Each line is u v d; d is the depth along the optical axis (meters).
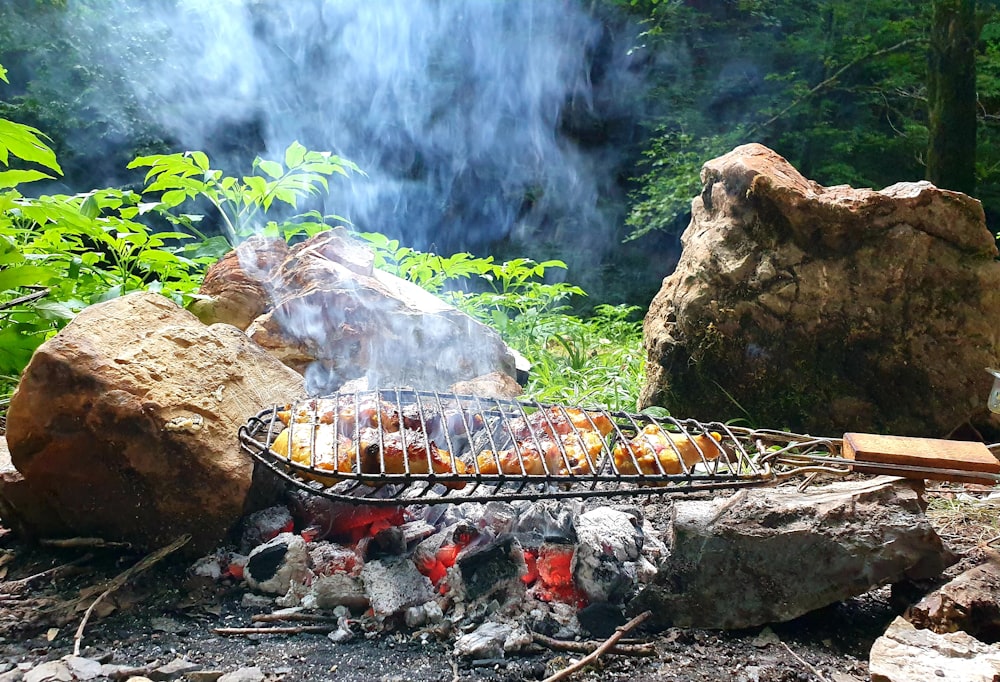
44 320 3.65
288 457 2.23
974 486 3.34
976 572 2.22
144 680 1.84
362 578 2.29
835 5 10.54
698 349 4.12
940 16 8.52
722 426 2.63
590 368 5.37
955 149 8.72
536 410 2.79
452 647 2.12
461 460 2.36
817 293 3.95
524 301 6.51
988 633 2.09
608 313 7.89
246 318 3.76
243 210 5.13
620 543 2.34
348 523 2.56
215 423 2.43
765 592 2.19
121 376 2.33
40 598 2.23
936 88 8.70
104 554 2.46
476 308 6.20
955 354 3.86
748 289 4.04
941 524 3.02
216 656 2.03
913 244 3.86
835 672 2.04
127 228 4.29
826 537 2.16
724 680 2.00
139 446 2.30
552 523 2.45
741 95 11.40
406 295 3.96
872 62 10.59
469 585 2.26
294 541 2.35
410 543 2.46
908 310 3.90
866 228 3.90
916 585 2.31
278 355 3.45
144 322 2.55
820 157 10.70
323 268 3.64
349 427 2.44
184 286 4.19
